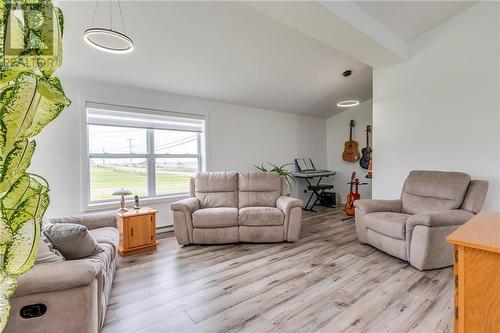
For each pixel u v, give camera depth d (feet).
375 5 8.75
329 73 13.65
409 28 10.44
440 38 10.47
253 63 11.69
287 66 12.37
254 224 10.80
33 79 1.98
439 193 9.29
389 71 12.06
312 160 20.35
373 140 12.73
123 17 8.14
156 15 8.25
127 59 10.05
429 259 7.89
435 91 10.67
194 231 10.61
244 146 16.16
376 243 9.77
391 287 7.07
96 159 11.53
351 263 8.77
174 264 8.82
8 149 2.02
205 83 12.73
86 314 4.40
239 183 12.74
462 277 3.61
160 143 13.39
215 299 6.59
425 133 10.98
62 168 10.34
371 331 5.29
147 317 5.87
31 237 2.34
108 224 8.66
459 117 10.07
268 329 5.41
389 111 12.10
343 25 8.29
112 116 11.68
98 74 10.62
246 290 7.02
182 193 14.14
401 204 10.64
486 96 9.43
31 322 4.08
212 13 8.48
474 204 8.44
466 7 9.72
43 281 4.06
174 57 10.38
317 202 20.22
